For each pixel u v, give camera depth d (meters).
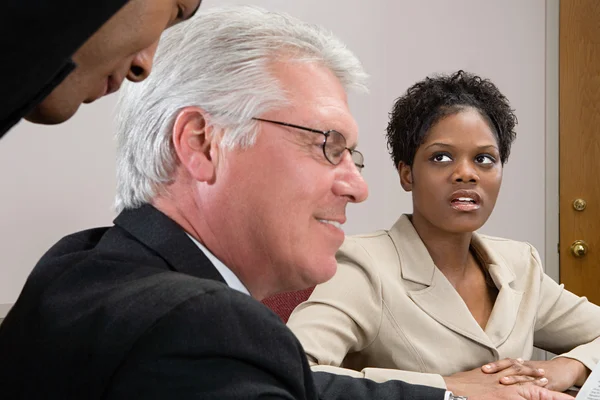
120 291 0.64
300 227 0.78
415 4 3.35
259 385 0.60
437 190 1.40
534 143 3.46
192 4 0.62
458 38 3.40
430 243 1.46
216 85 0.75
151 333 0.59
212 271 0.73
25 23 0.45
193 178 0.77
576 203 3.42
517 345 1.46
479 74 3.42
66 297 0.67
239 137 0.76
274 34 0.78
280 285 0.82
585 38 3.39
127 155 0.79
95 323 0.62
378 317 1.39
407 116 1.45
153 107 0.77
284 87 0.77
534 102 3.46
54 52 0.47
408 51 3.35
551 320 1.62
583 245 3.41
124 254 0.71
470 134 1.39
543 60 3.46
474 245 1.52
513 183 3.46
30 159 2.66
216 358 0.60
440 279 1.43
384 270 1.42
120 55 0.58
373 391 1.14
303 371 0.67
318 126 0.77
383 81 3.32
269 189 0.77
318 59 0.80
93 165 2.77
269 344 0.62
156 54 0.78
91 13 0.47
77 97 0.59
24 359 0.65
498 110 1.44
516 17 3.43
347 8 3.25
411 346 1.39
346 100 0.83
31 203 2.67
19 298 0.74
